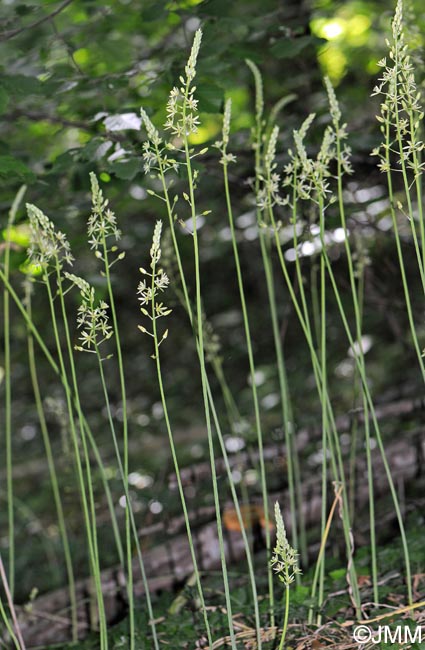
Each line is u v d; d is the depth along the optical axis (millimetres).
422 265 1776
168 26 3990
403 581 2414
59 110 3365
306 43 2893
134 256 5793
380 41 4184
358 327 2014
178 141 3799
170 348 6359
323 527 2146
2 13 2885
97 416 5801
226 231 4930
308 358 5512
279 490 3588
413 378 4895
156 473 4621
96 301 3057
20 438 5836
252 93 4227
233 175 3371
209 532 3191
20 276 4535
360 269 2904
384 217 4090
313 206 2848
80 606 2979
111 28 3436
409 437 3660
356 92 4258
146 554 3111
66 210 3266
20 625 2838
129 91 3184
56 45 3078
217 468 3699
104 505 4316
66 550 2746
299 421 4590
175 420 5594
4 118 3221
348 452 3678
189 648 2230
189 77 1633
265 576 2842
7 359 2229
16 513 4727
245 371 5824
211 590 2652
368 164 3412
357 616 2088
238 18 3141
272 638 2111
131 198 4156
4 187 3154
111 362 6297
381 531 3168
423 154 3102
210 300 6047
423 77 2777
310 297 4824
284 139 3193
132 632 1914
